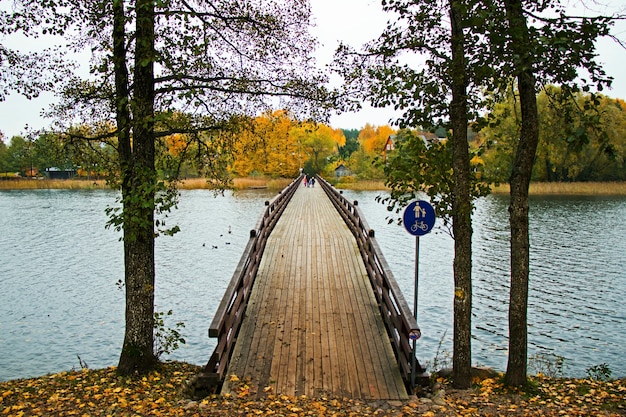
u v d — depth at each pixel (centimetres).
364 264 1260
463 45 630
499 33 572
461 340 705
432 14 665
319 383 696
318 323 898
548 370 1022
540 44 546
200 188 6406
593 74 572
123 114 754
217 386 695
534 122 639
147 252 769
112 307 1555
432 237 2831
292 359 765
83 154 860
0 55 789
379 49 706
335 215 2219
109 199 5175
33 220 3466
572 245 2458
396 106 700
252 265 1097
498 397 656
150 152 746
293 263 1284
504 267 2061
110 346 1250
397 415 601
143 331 768
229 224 3253
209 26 815
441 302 1586
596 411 598
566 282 1795
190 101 800
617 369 1093
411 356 694
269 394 664
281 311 954
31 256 2297
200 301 1608
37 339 1290
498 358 1164
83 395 671
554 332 1320
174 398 657
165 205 717
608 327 1355
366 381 704
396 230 3083
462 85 668
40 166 8900
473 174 766
